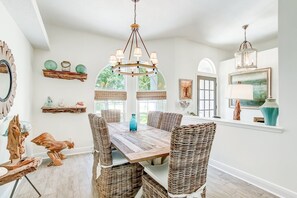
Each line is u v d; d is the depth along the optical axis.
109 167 1.95
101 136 1.90
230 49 5.50
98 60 4.02
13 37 2.34
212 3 2.78
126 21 3.38
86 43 3.88
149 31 3.90
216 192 2.19
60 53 3.61
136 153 1.62
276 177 2.14
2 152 1.96
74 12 3.02
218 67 5.41
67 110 3.55
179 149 1.30
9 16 2.20
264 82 4.20
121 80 4.42
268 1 2.73
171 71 4.34
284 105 2.10
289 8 2.06
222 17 3.27
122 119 4.39
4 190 2.01
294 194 1.97
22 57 2.74
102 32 3.90
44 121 3.48
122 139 2.12
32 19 2.34
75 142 3.76
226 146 2.77
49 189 2.28
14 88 2.28
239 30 3.93
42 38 2.98
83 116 3.85
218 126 2.89
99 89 4.06
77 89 3.79
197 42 4.80
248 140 2.45
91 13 3.06
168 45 4.37
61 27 3.61
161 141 2.03
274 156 2.16
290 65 2.05
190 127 1.30
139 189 2.10
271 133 2.19
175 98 4.35
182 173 1.37
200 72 4.94
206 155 1.49
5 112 2.01
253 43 4.88
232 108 5.03
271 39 4.58
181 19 3.33
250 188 2.28
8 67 2.09
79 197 2.10
